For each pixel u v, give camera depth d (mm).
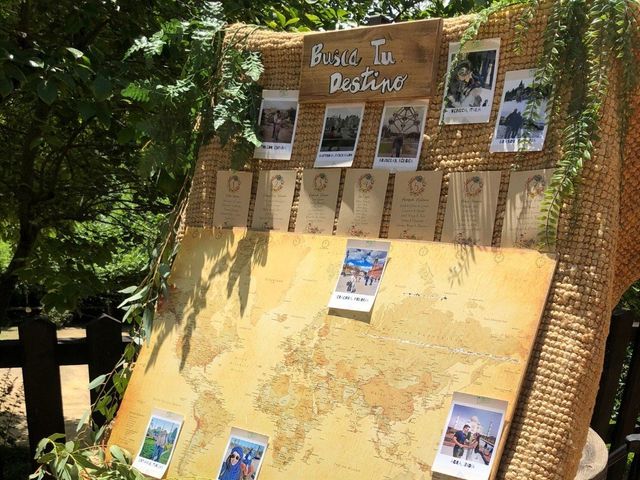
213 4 1926
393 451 1273
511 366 1207
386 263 1413
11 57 2400
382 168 1487
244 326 1554
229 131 1694
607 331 1224
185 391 1587
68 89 2711
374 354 1354
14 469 3551
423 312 1328
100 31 3320
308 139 1620
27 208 3520
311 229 1563
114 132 3398
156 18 3129
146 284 1849
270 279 1559
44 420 2637
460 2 2938
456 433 1224
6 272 3521
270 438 1422
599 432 3658
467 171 1378
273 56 1703
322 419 1374
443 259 1351
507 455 1205
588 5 1235
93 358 2635
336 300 1438
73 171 3732
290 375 1446
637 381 3828
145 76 2926
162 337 1688
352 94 1543
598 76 1206
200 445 1512
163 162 1822
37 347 2619
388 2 3252
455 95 1406
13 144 3674
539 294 1222
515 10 1340
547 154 1276
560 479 1181
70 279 3127
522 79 1321
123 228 3893
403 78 1470
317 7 3234
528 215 1279
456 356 1266
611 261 1224
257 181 1690
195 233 1757
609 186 1229
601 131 1221
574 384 1195
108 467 1541
